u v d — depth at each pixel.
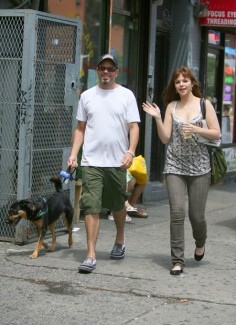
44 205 8.61
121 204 8.39
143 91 13.88
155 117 7.92
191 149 7.98
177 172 8.05
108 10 12.40
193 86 8.25
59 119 9.83
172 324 6.45
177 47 15.20
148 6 13.69
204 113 8.07
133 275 8.02
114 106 8.08
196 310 6.88
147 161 14.00
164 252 9.40
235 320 6.62
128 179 11.56
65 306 6.86
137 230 11.00
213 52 17.27
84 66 11.98
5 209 9.40
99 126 8.08
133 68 13.72
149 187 14.09
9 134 9.27
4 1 10.74
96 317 6.56
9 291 7.30
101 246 9.60
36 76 9.28
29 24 9.00
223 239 10.56
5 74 9.24
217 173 8.20
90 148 8.11
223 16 15.18
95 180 8.06
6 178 9.34
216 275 8.23
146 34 13.77
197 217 8.20
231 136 18.69
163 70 15.07
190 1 15.02
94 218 8.10
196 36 15.52
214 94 17.64
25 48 9.02
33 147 9.34
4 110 9.27
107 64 8.07
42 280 7.73
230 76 18.36
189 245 9.96
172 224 8.09
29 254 8.88
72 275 7.95
